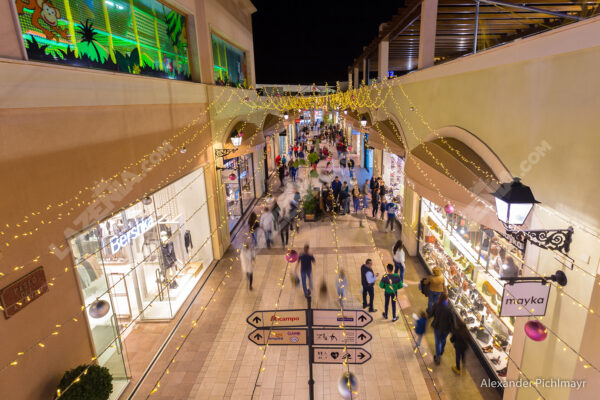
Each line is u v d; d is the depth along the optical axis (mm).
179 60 9617
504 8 8250
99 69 6230
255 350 7316
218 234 11266
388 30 12805
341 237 12773
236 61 15195
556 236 3990
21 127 4262
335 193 15875
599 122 3500
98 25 6242
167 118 8180
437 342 6590
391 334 7559
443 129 7617
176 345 7523
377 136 12922
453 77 7207
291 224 13859
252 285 9734
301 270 8805
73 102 5059
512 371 5348
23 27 4676
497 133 5527
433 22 8969
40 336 4586
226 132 12023
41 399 4578
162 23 8633
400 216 13766
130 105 6641
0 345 4000
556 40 4082
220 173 11656
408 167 7488
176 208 10062
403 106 11117
